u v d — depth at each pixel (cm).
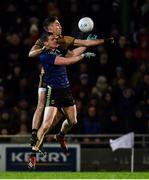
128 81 4731
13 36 4816
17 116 4412
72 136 4122
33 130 3316
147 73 4741
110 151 4203
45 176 3569
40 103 3319
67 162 4150
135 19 5169
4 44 4838
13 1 5212
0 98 4462
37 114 3322
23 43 4825
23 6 5184
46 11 5147
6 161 4138
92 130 4369
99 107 4403
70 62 3103
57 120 3356
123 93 4534
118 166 4212
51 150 4134
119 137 4203
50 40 3162
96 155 4194
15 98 4609
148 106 4491
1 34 4919
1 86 4603
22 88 4622
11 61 4778
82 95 4500
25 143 4178
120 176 3541
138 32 5025
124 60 4797
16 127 4381
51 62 3128
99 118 4394
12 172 3938
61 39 3167
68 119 3322
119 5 5200
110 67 4781
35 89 4625
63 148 3434
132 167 4147
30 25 5016
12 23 5047
